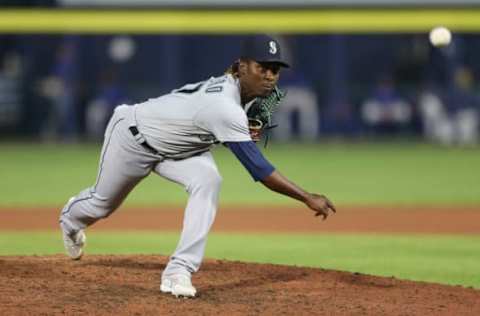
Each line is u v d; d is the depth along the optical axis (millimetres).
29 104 92750
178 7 83125
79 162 72312
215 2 83312
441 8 82375
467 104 90750
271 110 22906
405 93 93750
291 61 92688
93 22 82875
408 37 93438
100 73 93375
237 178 63812
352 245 35375
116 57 92500
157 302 21500
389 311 21359
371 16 83062
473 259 31984
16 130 92875
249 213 45844
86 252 33094
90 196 24109
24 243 35250
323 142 92875
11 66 92938
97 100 91250
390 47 93812
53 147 87438
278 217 44344
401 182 59688
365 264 30922
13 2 83750
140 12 83125
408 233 38875
